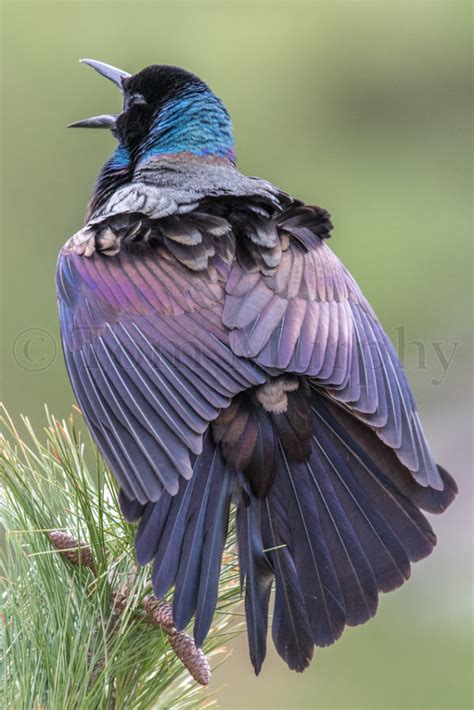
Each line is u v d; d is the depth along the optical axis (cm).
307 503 748
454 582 1597
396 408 778
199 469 722
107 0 1848
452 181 1861
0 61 1819
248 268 792
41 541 639
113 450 695
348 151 1869
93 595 629
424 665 1492
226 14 1881
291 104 1883
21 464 654
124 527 668
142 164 1009
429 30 1898
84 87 1822
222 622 686
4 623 621
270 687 1430
